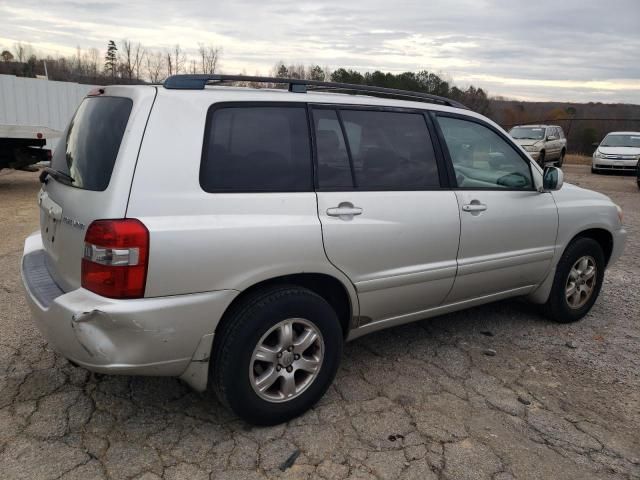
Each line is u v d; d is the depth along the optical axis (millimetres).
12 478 2518
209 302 2646
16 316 4383
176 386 3406
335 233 3029
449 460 2779
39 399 3199
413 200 3414
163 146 2602
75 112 3326
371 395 3387
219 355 2770
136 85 2846
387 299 3396
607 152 18719
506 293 4227
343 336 3396
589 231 4766
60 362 3639
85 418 3021
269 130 2953
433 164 3619
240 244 2697
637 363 3955
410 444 2898
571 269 4551
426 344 4176
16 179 12992
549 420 3174
